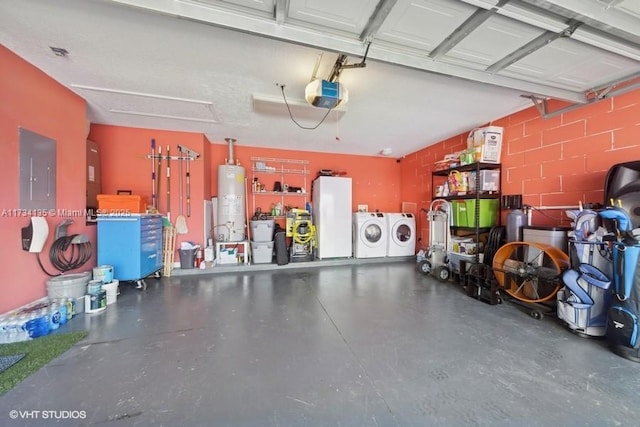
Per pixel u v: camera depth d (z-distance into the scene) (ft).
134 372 5.21
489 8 4.66
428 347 6.24
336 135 14.38
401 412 4.19
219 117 11.69
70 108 9.07
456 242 12.26
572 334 6.91
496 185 11.38
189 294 10.29
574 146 8.71
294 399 4.48
